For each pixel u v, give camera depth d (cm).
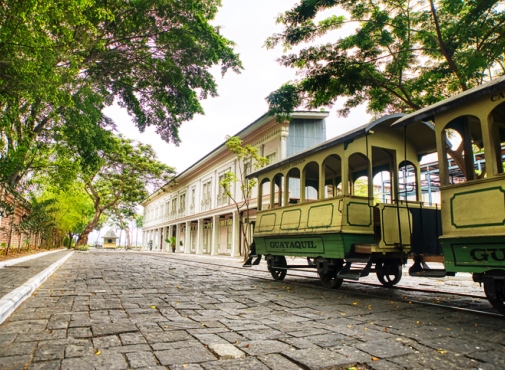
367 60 1140
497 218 495
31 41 625
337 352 345
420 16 1070
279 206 1107
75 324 445
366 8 1073
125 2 1143
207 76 1470
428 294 777
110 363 306
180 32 1265
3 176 1070
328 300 681
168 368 296
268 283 974
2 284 720
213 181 3008
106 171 3369
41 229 2495
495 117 582
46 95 733
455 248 555
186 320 479
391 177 864
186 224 3650
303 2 1021
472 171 557
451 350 357
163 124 1638
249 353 338
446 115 586
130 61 1373
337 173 1075
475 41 999
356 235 807
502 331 436
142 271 1282
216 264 1788
